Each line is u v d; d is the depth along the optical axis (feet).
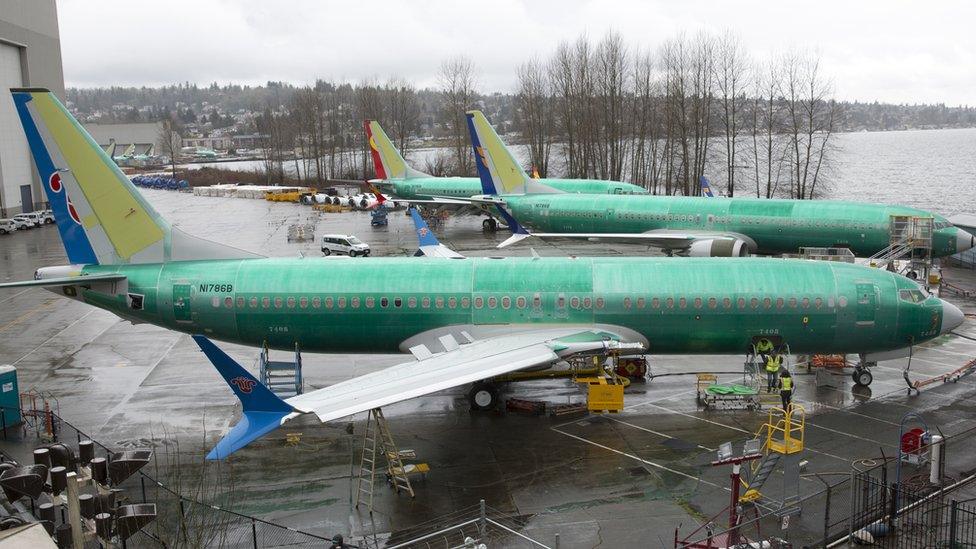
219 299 131.03
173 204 524.11
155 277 132.57
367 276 131.13
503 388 139.44
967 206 559.38
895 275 132.87
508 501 96.63
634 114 485.97
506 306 128.88
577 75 484.74
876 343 131.54
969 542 82.79
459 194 360.69
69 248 134.72
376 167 386.52
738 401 128.88
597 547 85.25
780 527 87.81
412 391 100.17
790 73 405.80
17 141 418.31
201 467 107.24
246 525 90.84
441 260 134.62
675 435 117.29
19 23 410.93
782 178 590.55
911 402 130.52
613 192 311.47
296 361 134.62
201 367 155.22
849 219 217.15
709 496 96.99
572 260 134.10
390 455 100.53
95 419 125.90
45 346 172.14
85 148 129.29
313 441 117.19
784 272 130.82
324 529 90.17
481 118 270.05
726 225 234.17
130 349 168.96
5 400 120.88
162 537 85.05
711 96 431.84
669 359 159.33
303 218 416.87
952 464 103.55
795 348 131.85
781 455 95.45
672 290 128.36
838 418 123.24
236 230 365.81
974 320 185.78
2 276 254.88
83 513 81.00
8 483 80.69
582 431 119.55
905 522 87.15
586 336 126.00
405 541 87.20
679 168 479.82
